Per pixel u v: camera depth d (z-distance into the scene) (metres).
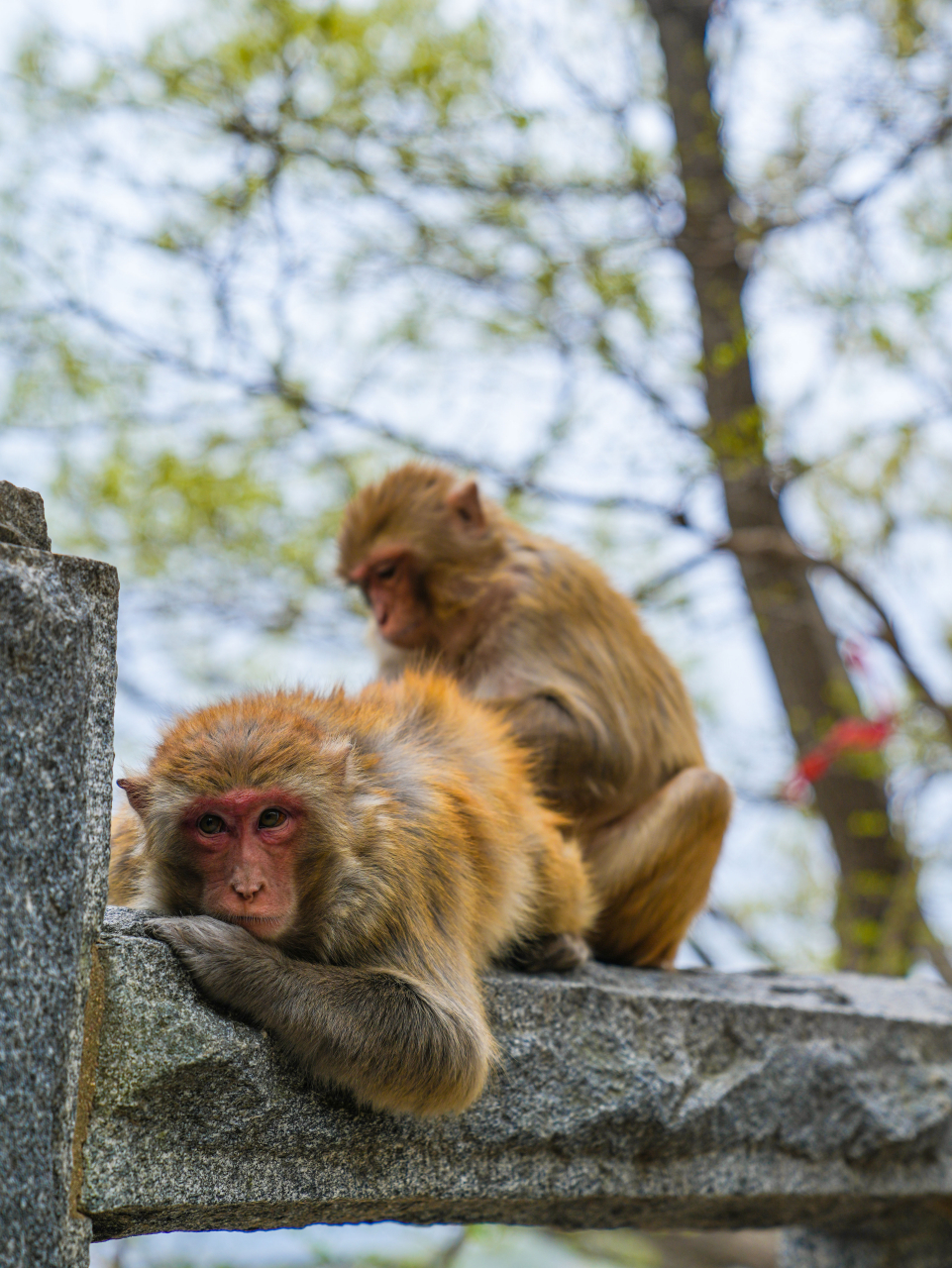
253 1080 2.81
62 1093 2.44
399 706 3.94
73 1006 2.48
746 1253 9.02
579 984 3.74
